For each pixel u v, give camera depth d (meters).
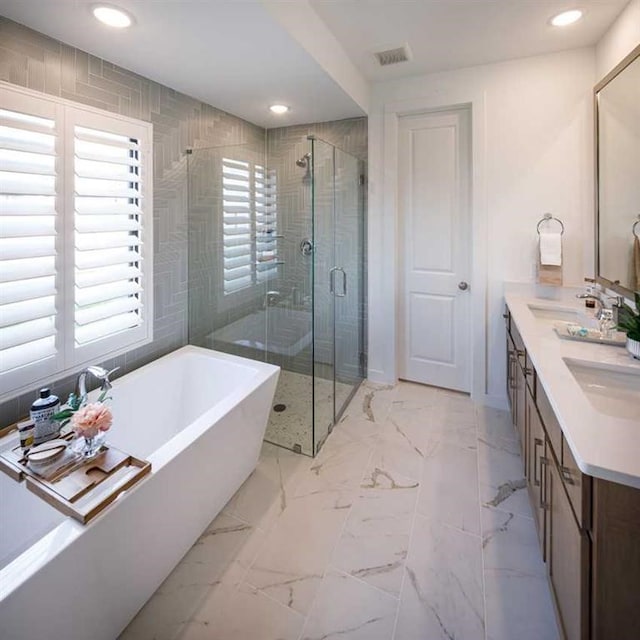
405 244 3.32
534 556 1.68
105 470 1.34
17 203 1.66
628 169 1.97
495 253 2.88
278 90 2.52
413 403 3.12
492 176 2.81
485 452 2.44
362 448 2.50
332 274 3.00
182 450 1.52
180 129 2.54
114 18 1.63
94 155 1.97
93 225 1.99
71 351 1.93
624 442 0.96
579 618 0.98
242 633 1.37
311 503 2.01
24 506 1.49
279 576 1.60
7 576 0.98
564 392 1.24
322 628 1.39
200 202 2.72
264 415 2.18
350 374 3.30
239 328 3.12
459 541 1.76
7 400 1.70
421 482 2.17
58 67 1.79
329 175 2.88
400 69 2.80
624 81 2.01
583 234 2.62
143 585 1.44
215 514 1.88
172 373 2.41
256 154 3.24
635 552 0.89
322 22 2.15
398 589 1.54
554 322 2.19
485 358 3.03
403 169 3.22
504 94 2.71
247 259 3.13
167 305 2.53
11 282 1.66
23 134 1.68
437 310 3.29
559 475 1.23
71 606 1.13
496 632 1.37
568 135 2.59
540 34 2.32
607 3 2.00
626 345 1.65
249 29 1.74
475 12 2.08
